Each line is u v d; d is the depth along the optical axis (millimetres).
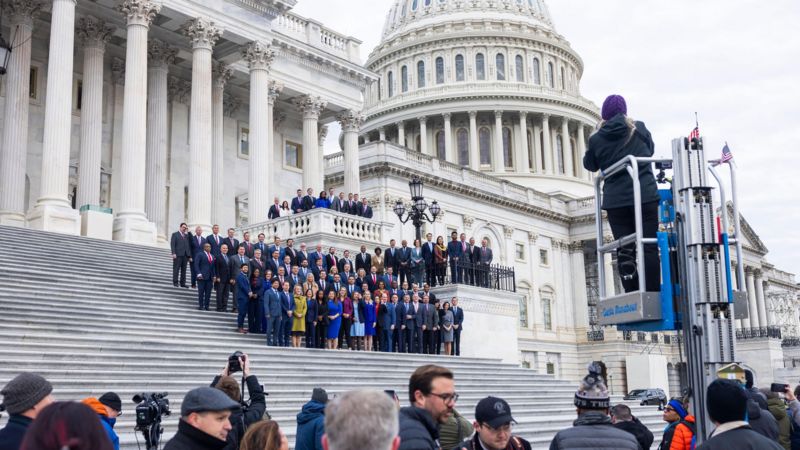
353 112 45344
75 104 35969
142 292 22156
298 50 42250
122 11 32906
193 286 23906
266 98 37750
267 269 23094
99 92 34812
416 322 25359
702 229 6852
